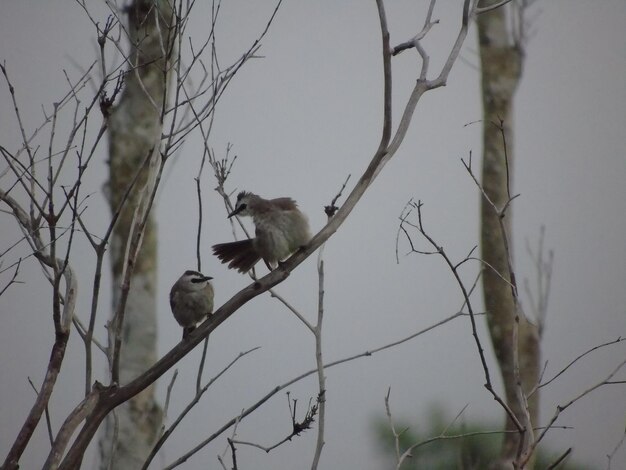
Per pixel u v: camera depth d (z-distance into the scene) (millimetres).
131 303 16844
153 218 16984
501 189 17297
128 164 16641
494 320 16234
